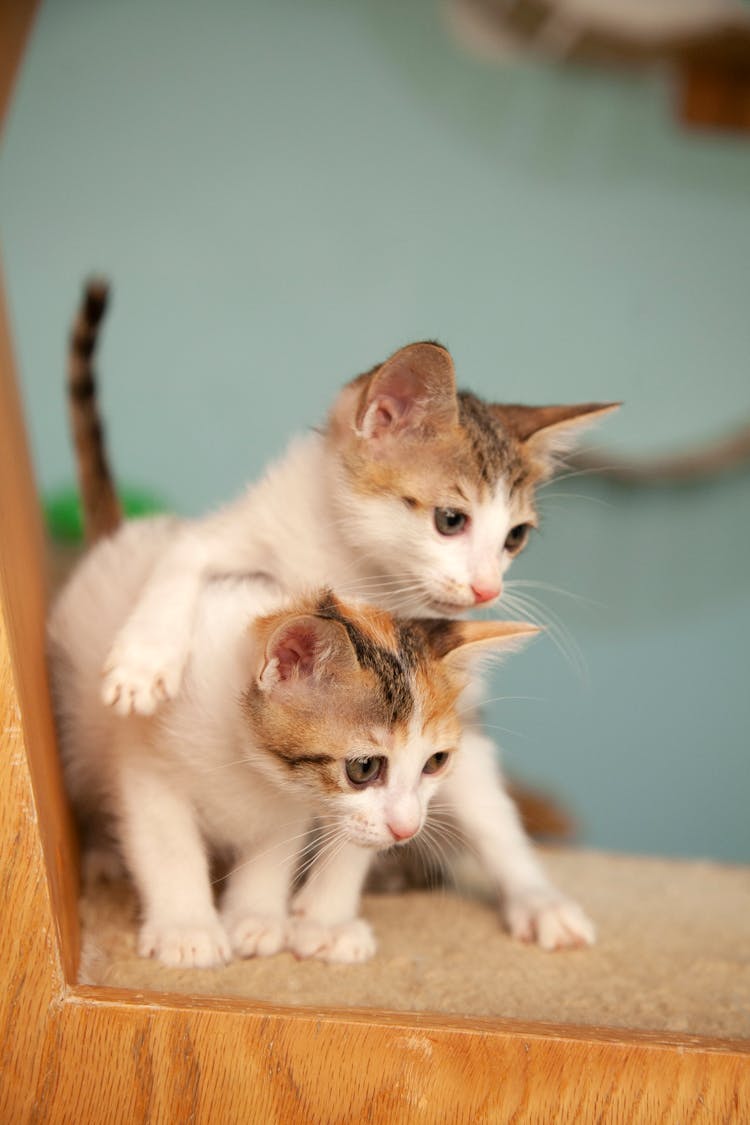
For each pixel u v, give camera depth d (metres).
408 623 0.68
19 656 0.56
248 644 0.65
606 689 1.12
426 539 0.71
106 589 0.70
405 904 0.73
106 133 1.07
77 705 0.68
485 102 1.08
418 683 0.65
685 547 1.11
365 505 0.71
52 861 0.56
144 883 0.64
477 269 1.10
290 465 0.73
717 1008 0.61
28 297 1.06
